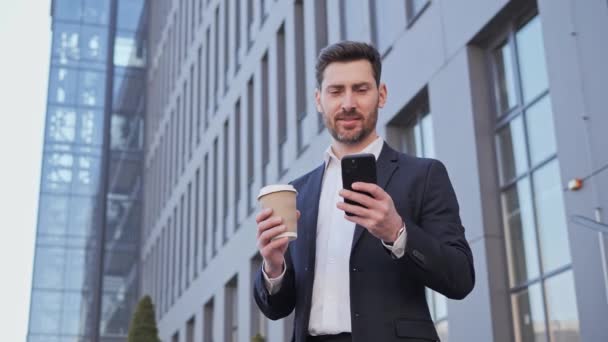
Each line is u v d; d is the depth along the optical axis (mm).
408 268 2406
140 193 33188
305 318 2541
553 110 6918
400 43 10219
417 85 9656
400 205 2566
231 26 19766
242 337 16625
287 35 15188
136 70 34781
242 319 16734
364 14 11445
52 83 34406
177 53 27500
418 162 2684
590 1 6547
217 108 20734
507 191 8195
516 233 7980
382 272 2482
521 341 7727
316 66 2738
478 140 8391
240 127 18641
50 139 33781
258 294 2740
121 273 32188
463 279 2441
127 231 32750
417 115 10117
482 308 8000
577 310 6750
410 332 2422
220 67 20688
